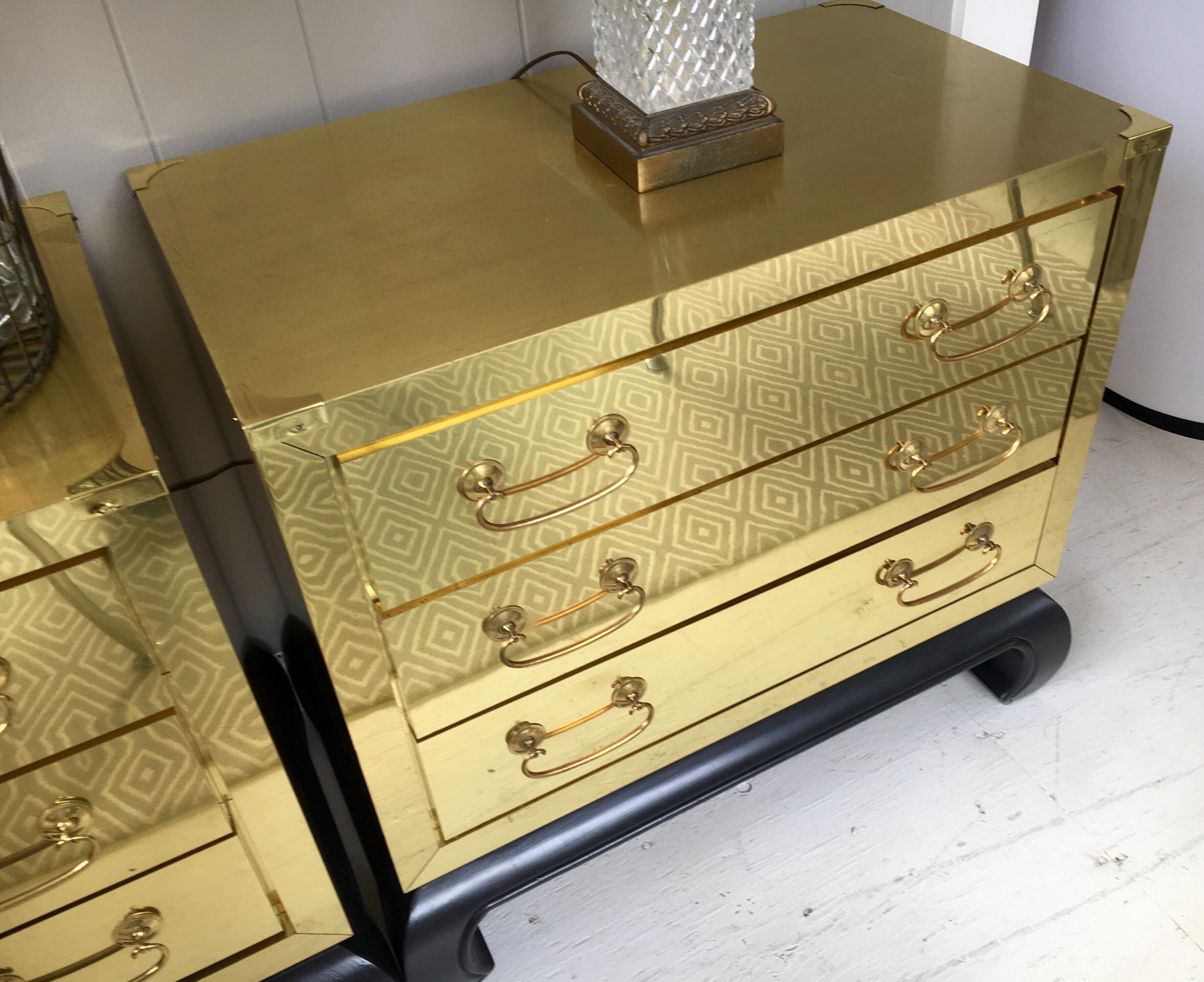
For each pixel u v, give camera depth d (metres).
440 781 0.93
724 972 1.09
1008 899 1.13
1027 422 1.04
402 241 0.84
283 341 0.74
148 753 0.78
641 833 1.07
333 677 0.81
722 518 0.91
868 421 0.92
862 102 0.98
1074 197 0.88
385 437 0.72
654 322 0.76
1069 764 1.25
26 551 0.65
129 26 0.92
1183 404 1.64
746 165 0.90
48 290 0.81
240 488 1.21
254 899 0.92
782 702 1.11
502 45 1.10
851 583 1.05
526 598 0.85
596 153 0.94
